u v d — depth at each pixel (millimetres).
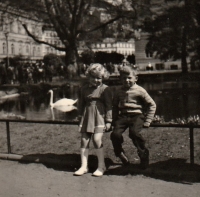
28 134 8172
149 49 39906
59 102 16500
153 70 66188
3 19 38156
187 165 5586
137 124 5305
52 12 36219
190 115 12664
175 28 34250
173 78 35906
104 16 37719
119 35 39312
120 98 5461
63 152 6668
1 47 64438
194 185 4840
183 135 7148
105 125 5477
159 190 4684
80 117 5711
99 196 4551
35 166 5984
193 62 40531
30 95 24844
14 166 6035
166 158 5973
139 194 4566
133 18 34875
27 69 35812
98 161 5496
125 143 6840
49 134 8008
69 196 4574
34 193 4715
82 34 42062
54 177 5391
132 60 67375
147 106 5430
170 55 40094
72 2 39625
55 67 50000
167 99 18484
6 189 4895
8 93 24672
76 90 27422
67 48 39031
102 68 5566
